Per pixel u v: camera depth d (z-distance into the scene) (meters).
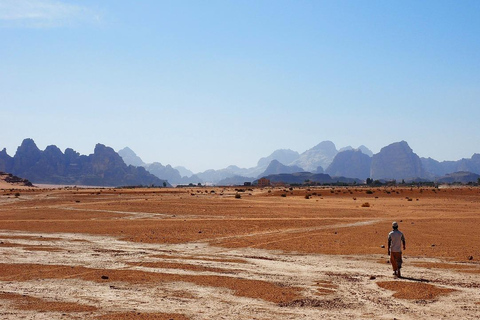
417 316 13.13
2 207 65.19
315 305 14.19
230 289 16.20
